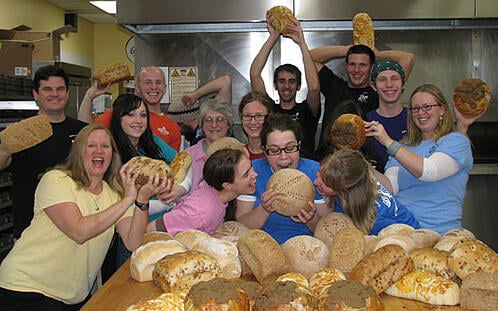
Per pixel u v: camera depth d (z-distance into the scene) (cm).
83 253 194
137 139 259
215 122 267
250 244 147
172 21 396
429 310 130
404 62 373
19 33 517
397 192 222
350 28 407
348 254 148
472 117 225
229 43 414
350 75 334
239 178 177
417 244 153
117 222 196
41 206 184
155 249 152
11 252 195
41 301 190
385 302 135
